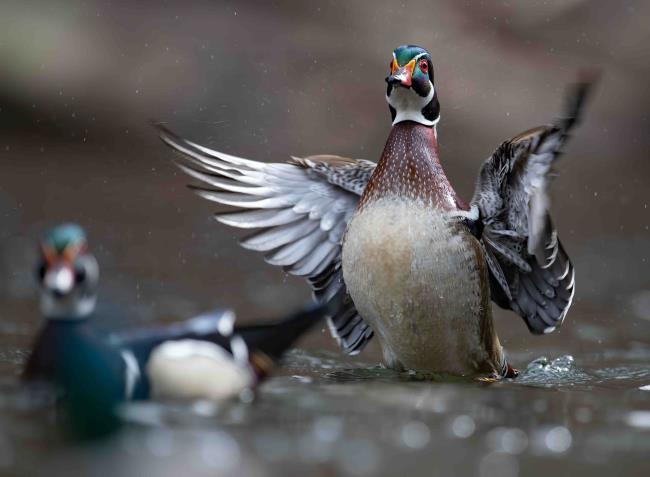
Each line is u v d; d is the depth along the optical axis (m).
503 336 13.41
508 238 10.58
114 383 7.67
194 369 7.94
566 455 7.04
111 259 16.88
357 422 7.70
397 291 9.93
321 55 25.39
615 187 23.05
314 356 11.80
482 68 25.12
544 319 11.07
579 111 9.24
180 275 16.19
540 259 10.45
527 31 25.89
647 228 20.56
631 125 25.02
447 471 6.62
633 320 14.34
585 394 9.28
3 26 24.91
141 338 8.01
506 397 8.98
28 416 7.44
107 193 21.33
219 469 6.43
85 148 24.16
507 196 10.24
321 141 23.88
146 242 18.19
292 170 11.55
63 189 21.30
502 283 10.97
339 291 11.47
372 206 10.12
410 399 8.69
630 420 8.08
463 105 24.52
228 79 24.69
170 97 24.50
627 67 25.67
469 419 7.95
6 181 21.42
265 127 24.11
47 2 25.67
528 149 9.72
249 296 15.13
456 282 9.95
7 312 13.16
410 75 10.37
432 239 9.86
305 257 11.46
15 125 24.41
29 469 6.32
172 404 7.88
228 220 11.41
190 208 20.83
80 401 7.62
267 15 26.08
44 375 7.71
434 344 10.18
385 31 25.95
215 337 8.22
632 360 11.84
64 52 24.80
